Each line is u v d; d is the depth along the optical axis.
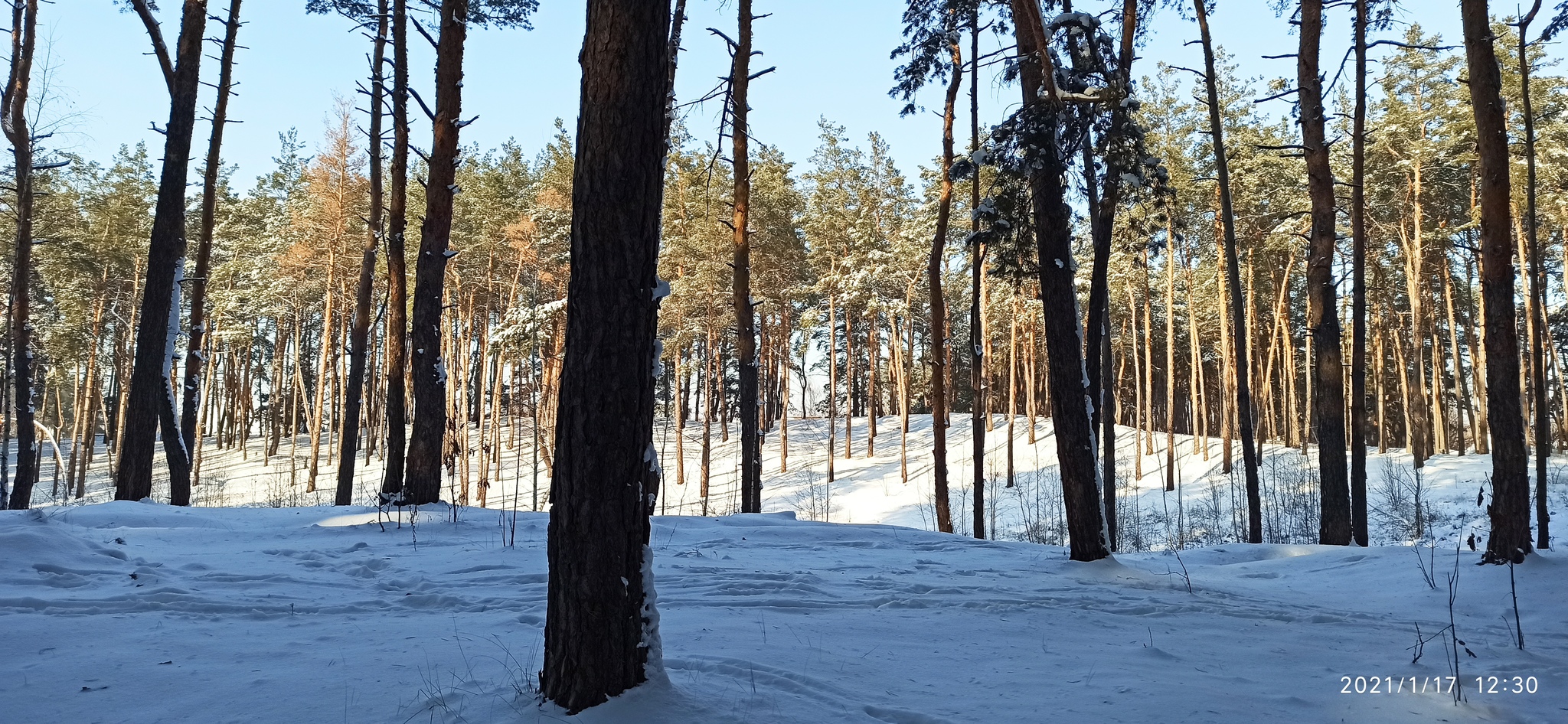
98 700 3.77
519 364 37.81
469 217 33.88
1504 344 9.12
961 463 35.28
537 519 11.40
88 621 5.30
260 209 41.25
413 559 8.20
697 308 32.50
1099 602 6.79
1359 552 10.45
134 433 13.20
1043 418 42.31
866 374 55.41
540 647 4.71
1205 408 32.88
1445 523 19.34
